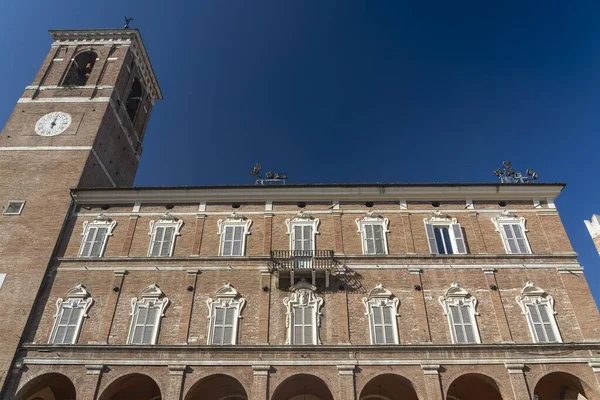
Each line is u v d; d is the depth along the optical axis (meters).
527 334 31.27
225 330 31.62
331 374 29.55
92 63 52.38
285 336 31.31
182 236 36.59
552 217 36.88
